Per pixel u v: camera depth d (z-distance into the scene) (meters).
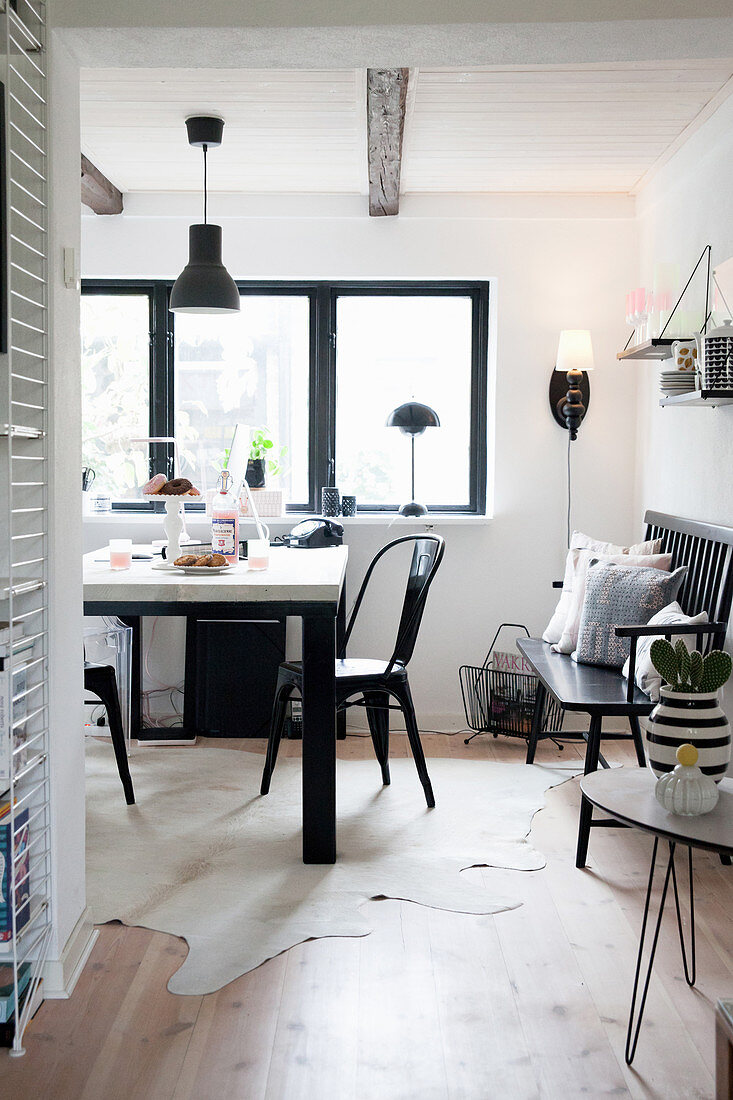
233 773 3.95
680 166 3.99
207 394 4.96
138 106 3.50
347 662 3.73
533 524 4.78
